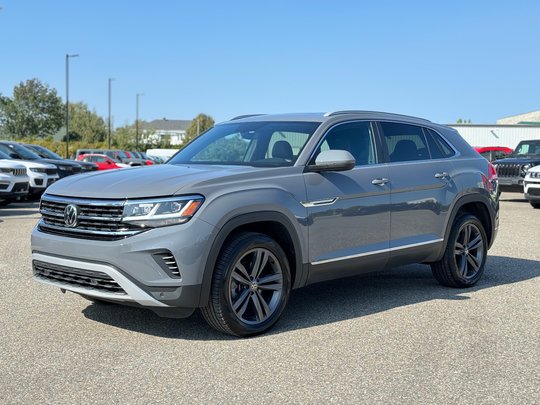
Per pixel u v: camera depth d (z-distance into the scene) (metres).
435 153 6.57
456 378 4.11
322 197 5.34
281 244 5.25
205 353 4.55
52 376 4.11
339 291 6.56
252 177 5.03
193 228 4.58
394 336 4.99
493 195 6.98
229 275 4.74
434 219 6.30
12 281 6.90
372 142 6.00
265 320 4.99
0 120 90.69
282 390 3.89
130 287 4.57
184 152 6.10
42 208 5.19
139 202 4.60
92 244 4.66
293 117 6.02
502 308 5.89
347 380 4.06
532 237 10.75
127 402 3.70
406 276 7.36
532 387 3.97
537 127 42.88
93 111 87.31
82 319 5.41
